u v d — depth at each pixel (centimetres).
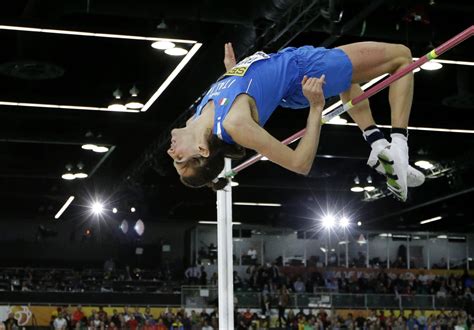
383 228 3697
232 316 832
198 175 476
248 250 3691
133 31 1232
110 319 2638
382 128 1886
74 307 2742
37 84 1803
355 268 3575
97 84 1808
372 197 2806
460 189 2525
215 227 3706
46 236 3606
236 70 475
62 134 2056
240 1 1322
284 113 1978
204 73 1634
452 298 2930
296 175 2642
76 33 1212
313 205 3095
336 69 496
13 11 1455
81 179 2766
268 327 2680
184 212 3519
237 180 2606
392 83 515
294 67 487
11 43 1611
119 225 3575
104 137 2080
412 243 3775
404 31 1365
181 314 2566
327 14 1197
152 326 2605
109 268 3403
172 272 3603
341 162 2512
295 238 3738
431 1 1266
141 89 1794
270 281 3344
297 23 1311
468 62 1380
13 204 3366
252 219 3469
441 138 2105
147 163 2258
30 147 2412
